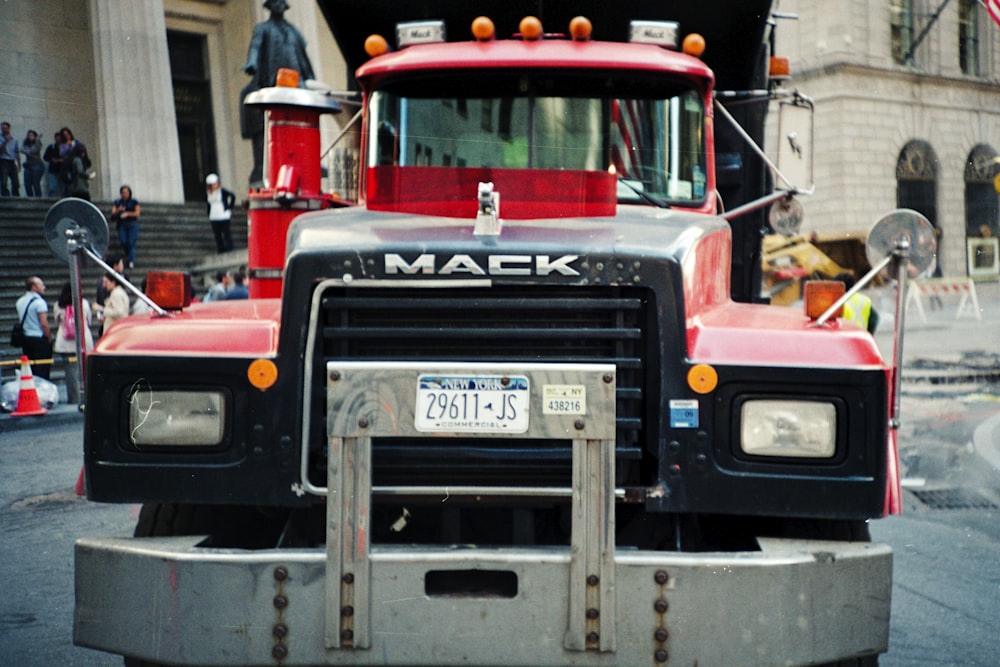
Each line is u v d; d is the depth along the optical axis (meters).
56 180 23.22
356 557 3.62
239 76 30.06
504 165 5.31
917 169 35.03
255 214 5.30
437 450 3.78
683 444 3.78
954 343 20.11
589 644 3.59
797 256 21.12
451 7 6.29
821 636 3.62
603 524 3.63
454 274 3.74
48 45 24.56
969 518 8.30
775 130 7.00
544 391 3.66
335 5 6.27
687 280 3.86
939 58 34.72
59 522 8.53
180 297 4.25
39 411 14.55
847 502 3.76
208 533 4.26
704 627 3.57
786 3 34.94
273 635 3.61
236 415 3.85
